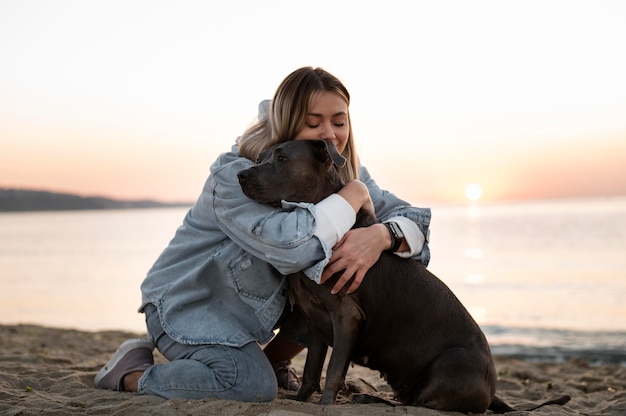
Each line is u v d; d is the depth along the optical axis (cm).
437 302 395
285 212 378
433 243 4528
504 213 14100
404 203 443
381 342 396
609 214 10094
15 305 1619
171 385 379
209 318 396
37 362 556
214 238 405
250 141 418
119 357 419
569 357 976
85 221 12038
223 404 353
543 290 1888
